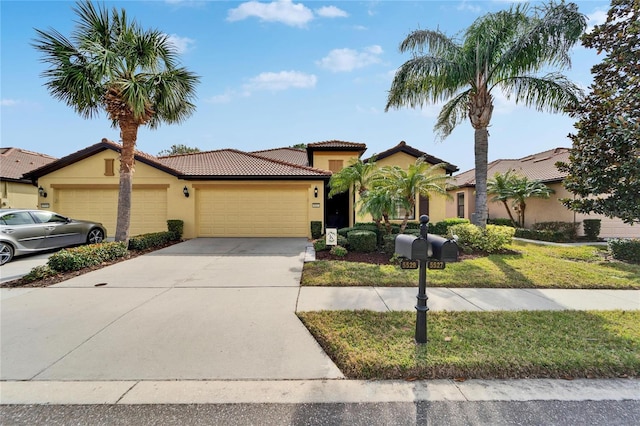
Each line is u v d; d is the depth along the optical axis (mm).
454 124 12133
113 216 13648
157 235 11391
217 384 2914
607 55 7566
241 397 2719
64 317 4570
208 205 13852
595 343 3605
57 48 8375
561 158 17766
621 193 7738
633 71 7250
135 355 3443
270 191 13906
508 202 18969
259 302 5246
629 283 6383
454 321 4293
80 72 8578
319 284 6320
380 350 3412
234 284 6395
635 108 7113
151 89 9328
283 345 3686
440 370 3055
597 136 7641
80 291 5902
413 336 3791
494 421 2414
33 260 9062
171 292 5844
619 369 3086
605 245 12008
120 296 5594
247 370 3139
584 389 2842
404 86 10242
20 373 3092
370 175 11398
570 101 9164
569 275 6973
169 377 3023
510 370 3057
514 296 5609
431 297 5523
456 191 23453
